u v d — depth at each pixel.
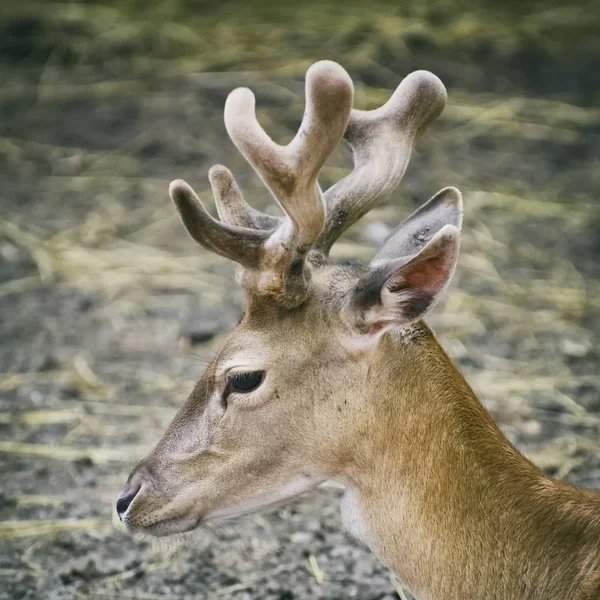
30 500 11.30
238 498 8.27
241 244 7.80
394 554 8.24
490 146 19.77
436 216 8.41
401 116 8.66
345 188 8.45
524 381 13.26
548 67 22.70
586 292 15.34
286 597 9.82
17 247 16.66
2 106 21.25
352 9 24.58
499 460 8.20
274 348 7.99
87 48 23.06
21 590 9.98
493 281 15.59
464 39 23.59
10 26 23.91
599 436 12.22
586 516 7.91
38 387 13.34
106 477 11.68
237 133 7.44
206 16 24.27
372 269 7.97
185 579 10.08
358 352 7.98
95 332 14.55
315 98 7.32
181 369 13.68
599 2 25.45
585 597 7.67
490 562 8.04
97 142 19.91
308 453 8.16
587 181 18.64
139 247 16.64
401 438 8.12
